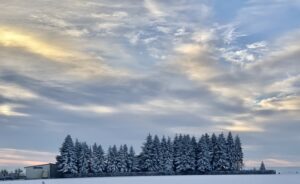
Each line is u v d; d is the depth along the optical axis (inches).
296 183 2065.7
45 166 3855.8
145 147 4392.2
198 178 2815.0
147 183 2222.0
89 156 4195.4
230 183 2113.7
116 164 4343.0
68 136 4015.8
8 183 2677.2
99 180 2736.2
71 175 3858.3
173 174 4141.2
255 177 2847.0
